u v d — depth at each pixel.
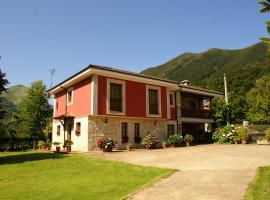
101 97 17.47
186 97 25.86
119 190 6.78
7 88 16.02
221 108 27.48
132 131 19.00
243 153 12.21
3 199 6.68
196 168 8.92
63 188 7.43
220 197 5.64
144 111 19.75
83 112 17.97
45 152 17.02
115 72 17.80
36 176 9.59
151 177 8.07
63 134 20.28
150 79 19.88
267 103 27.44
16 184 8.42
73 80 18.94
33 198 6.64
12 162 12.98
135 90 19.47
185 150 14.88
